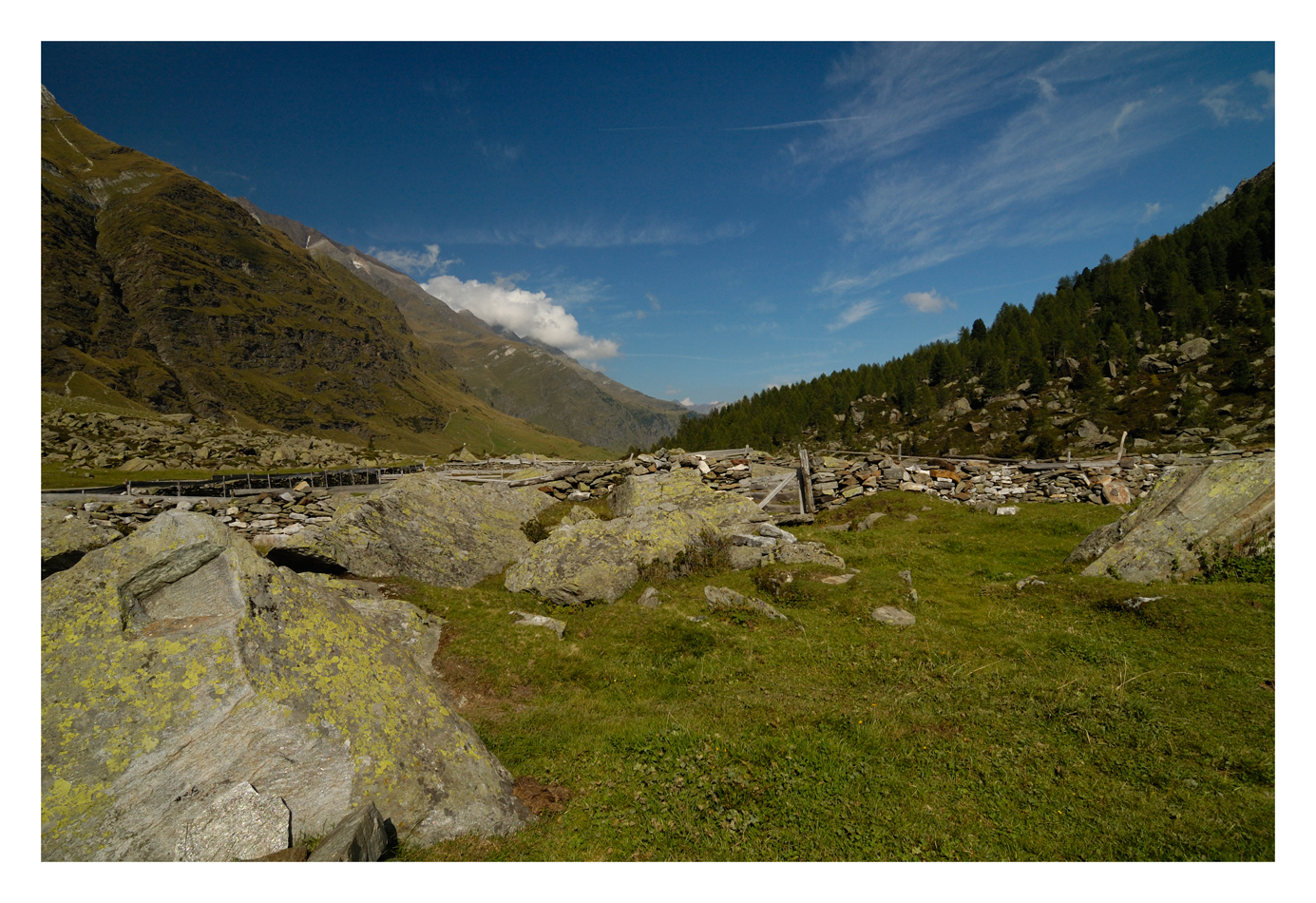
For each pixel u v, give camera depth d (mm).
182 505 22531
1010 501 27922
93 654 5945
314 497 24188
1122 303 144000
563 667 11609
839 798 7414
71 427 60594
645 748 8547
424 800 6520
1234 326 119875
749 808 7246
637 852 6629
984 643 12289
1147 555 14773
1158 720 8742
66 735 5582
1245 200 165625
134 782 5562
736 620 13828
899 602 14469
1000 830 6934
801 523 26297
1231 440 86000
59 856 5258
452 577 16672
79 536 11195
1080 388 127000
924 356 188750
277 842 5688
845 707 9781
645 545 17594
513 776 8016
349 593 13031
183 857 5422
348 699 6668
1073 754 8211
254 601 6754
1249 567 13711
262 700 6102
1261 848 6434
